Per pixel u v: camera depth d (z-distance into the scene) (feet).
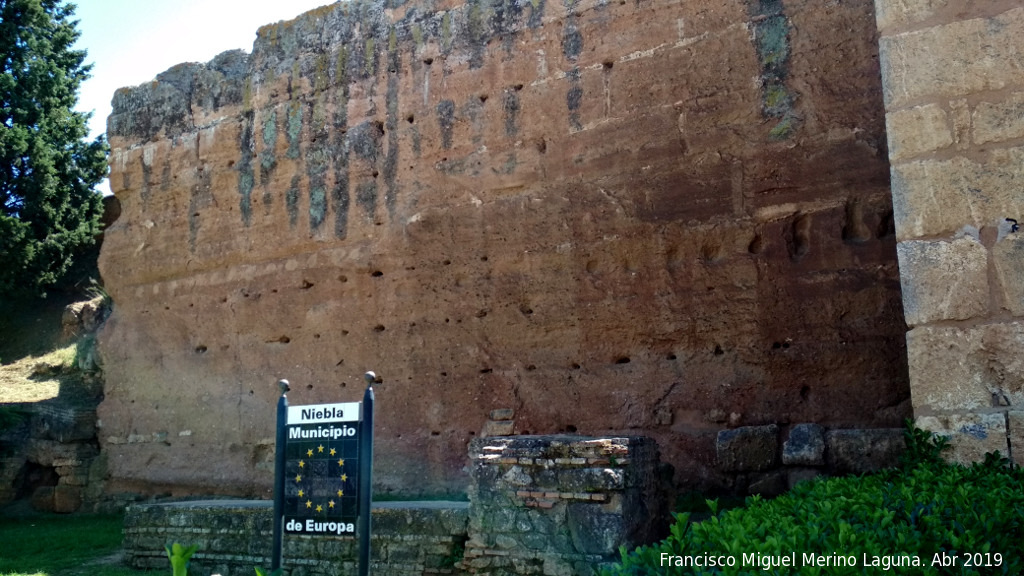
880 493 13.78
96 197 64.95
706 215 29.43
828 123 27.86
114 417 42.98
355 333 36.29
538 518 17.90
